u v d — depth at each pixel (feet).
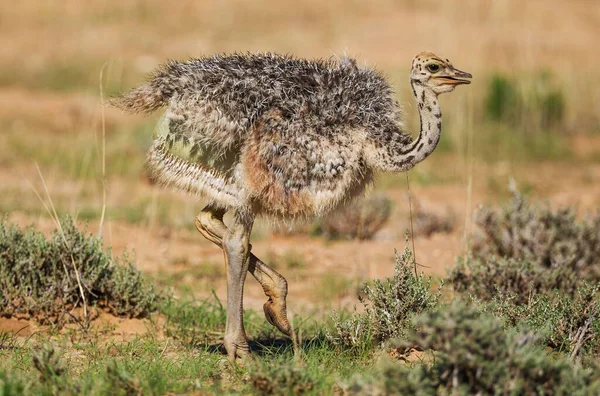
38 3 314.76
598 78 238.48
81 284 82.84
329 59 72.90
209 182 68.54
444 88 69.31
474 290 85.61
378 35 291.17
